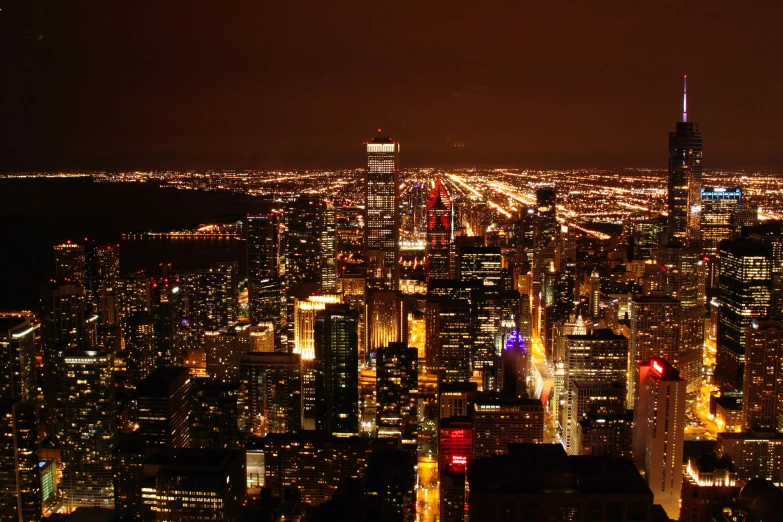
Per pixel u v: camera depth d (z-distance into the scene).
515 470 84.19
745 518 125.56
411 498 166.88
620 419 185.38
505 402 188.88
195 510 139.12
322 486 180.38
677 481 170.12
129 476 174.75
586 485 81.75
